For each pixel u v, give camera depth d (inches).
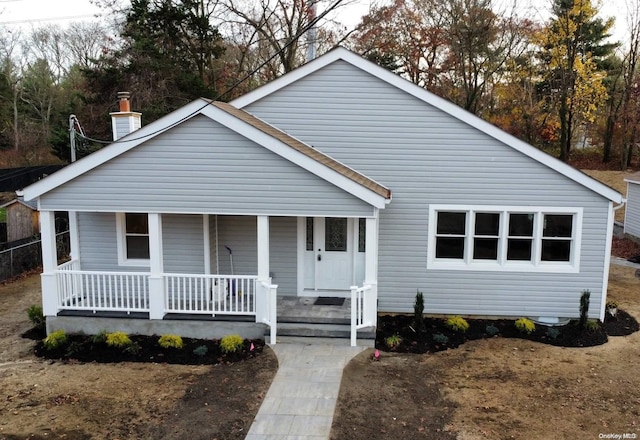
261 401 310.5
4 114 1658.5
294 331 402.0
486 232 470.3
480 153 456.4
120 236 471.5
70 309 422.0
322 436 271.0
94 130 1009.5
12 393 326.0
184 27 1067.3
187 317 413.4
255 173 398.0
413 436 272.8
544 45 1244.5
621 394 325.4
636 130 1325.0
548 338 425.1
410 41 1178.0
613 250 840.3
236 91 1169.4
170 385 335.0
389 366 365.4
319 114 468.8
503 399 317.1
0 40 1722.4
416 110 458.9
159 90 964.6
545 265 464.1
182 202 403.9
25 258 696.4
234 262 479.8
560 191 450.9
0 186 1051.3
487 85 1326.3
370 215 395.5
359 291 395.5
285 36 1077.8
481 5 1141.1
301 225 469.7
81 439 270.5
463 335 429.4
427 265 474.3
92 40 1695.4
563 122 1262.3
